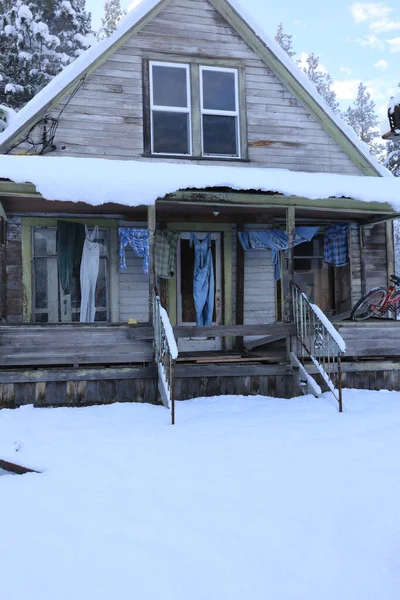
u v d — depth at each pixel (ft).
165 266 32.45
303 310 27.94
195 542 10.92
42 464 16.12
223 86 35.81
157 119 34.71
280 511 12.41
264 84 36.19
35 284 31.76
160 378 24.81
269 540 10.98
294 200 28.53
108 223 32.55
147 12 33.63
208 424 21.31
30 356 24.57
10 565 10.07
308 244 37.47
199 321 33.88
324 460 16.33
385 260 37.27
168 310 33.96
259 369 27.30
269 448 17.76
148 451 17.42
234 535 11.21
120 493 13.67
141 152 33.63
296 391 27.78
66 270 31.07
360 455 16.84
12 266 31.01
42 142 32.07
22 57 68.59
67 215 31.86
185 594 9.10
